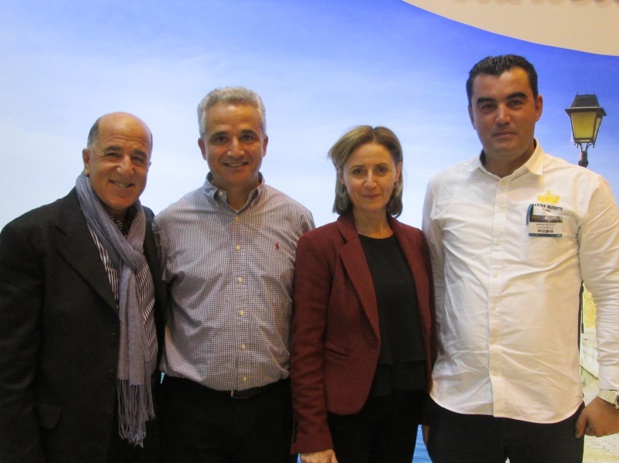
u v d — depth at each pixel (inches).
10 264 49.0
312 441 52.6
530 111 54.1
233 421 56.2
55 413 49.4
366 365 53.4
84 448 49.5
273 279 58.0
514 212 55.2
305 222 63.5
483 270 55.4
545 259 53.4
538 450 53.3
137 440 52.4
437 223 61.0
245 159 57.1
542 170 55.5
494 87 54.0
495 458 54.7
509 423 53.6
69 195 54.8
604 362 53.1
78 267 50.6
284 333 59.1
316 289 55.8
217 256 57.8
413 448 58.2
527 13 100.7
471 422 55.1
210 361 55.4
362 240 57.8
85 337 50.2
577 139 101.3
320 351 55.6
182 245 59.1
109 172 52.0
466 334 55.1
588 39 100.0
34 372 49.9
